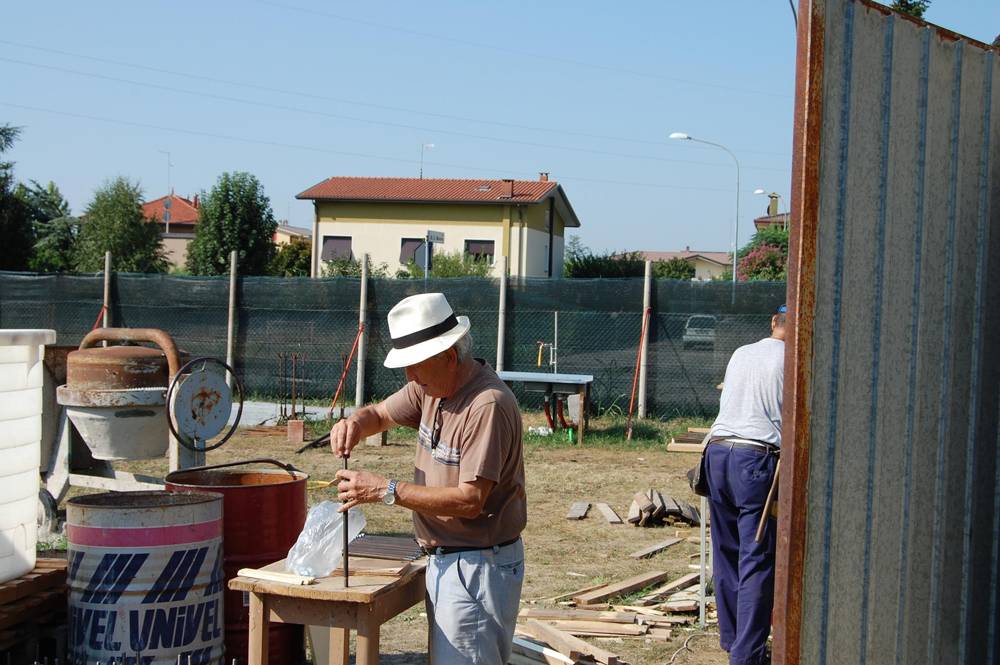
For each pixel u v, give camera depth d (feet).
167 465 40.04
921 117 9.74
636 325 50.93
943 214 10.12
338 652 12.48
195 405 23.52
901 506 9.78
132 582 13.87
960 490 10.61
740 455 16.56
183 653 14.17
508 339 52.75
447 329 11.64
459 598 11.82
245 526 15.60
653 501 30.89
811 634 8.71
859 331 9.10
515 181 147.13
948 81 10.11
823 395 8.70
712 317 49.44
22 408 15.30
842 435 8.94
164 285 57.11
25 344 15.19
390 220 138.92
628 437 46.73
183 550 14.16
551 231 150.82
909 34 9.53
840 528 8.98
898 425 9.68
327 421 50.37
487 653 11.91
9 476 15.11
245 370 56.13
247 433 48.65
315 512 12.92
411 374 11.98
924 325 9.94
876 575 9.48
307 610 12.16
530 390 47.21
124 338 26.14
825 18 8.46
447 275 108.58
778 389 16.61
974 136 10.54
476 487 11.39
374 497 11.67
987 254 10.80
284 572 12.57
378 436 45.52
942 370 10.23
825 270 8.64
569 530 29.91
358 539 14.28
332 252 139.13
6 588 14.83
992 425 11.03
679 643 19.10
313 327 55.16
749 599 16.38
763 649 16.47
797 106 8.45
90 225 155.12
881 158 9.23
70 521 14.38
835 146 8.68
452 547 11.96
